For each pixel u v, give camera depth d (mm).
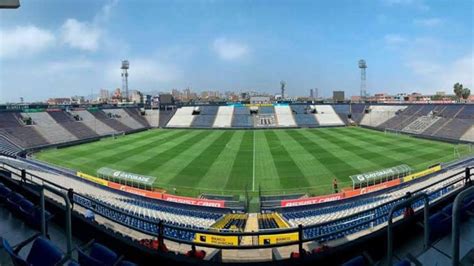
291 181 31672
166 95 107438
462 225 7438
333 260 6398
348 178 32156
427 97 146875
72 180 30094
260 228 18797
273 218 20750
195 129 85562
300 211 22859
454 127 61969
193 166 38531
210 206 25047
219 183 31594
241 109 103188
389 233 5227
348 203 23906
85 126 72562
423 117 73938
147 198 26422
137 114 96312
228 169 36875
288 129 82750
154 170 36906
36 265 5660
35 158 45500
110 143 59625
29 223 8430
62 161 43156
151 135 72125
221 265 6207
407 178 29031
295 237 14602
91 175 35219
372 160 39719
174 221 19562
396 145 51156
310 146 51906
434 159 39750
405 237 7145
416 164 37219
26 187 9961
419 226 7273
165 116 98125
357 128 81875
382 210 15562
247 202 25734
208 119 95188
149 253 6625
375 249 6719
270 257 10102
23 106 78938
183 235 15055
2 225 8469
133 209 22062
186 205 25031
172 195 27094
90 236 7480
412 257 5828
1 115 61438
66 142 59750
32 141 55938
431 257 6133
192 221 19953
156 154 46688
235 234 6586
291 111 100250
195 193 28953
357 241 6668
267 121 92438
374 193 26047
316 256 6336
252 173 34906
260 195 27125
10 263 6461
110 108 92875
